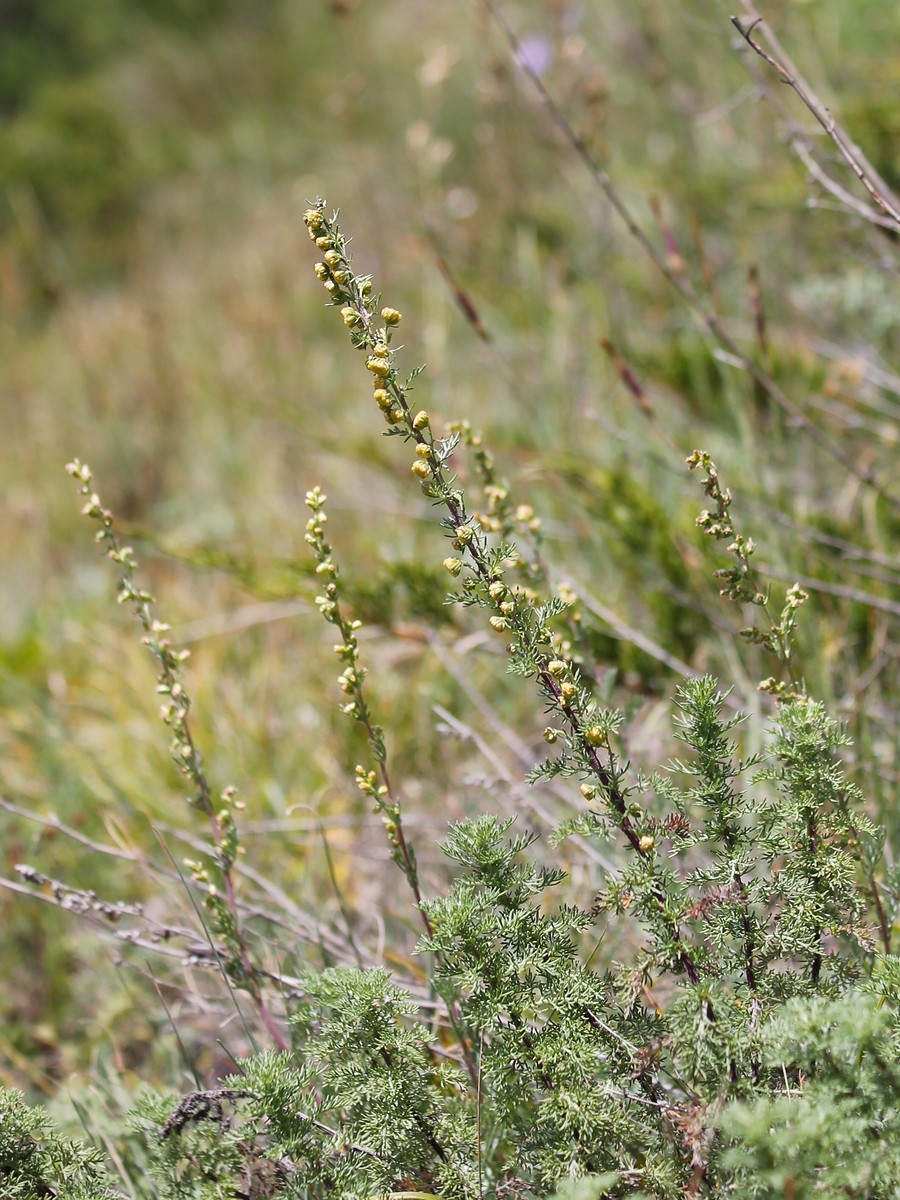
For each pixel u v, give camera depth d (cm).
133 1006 222
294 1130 141
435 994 185
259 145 824
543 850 222
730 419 327
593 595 279
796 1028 124
